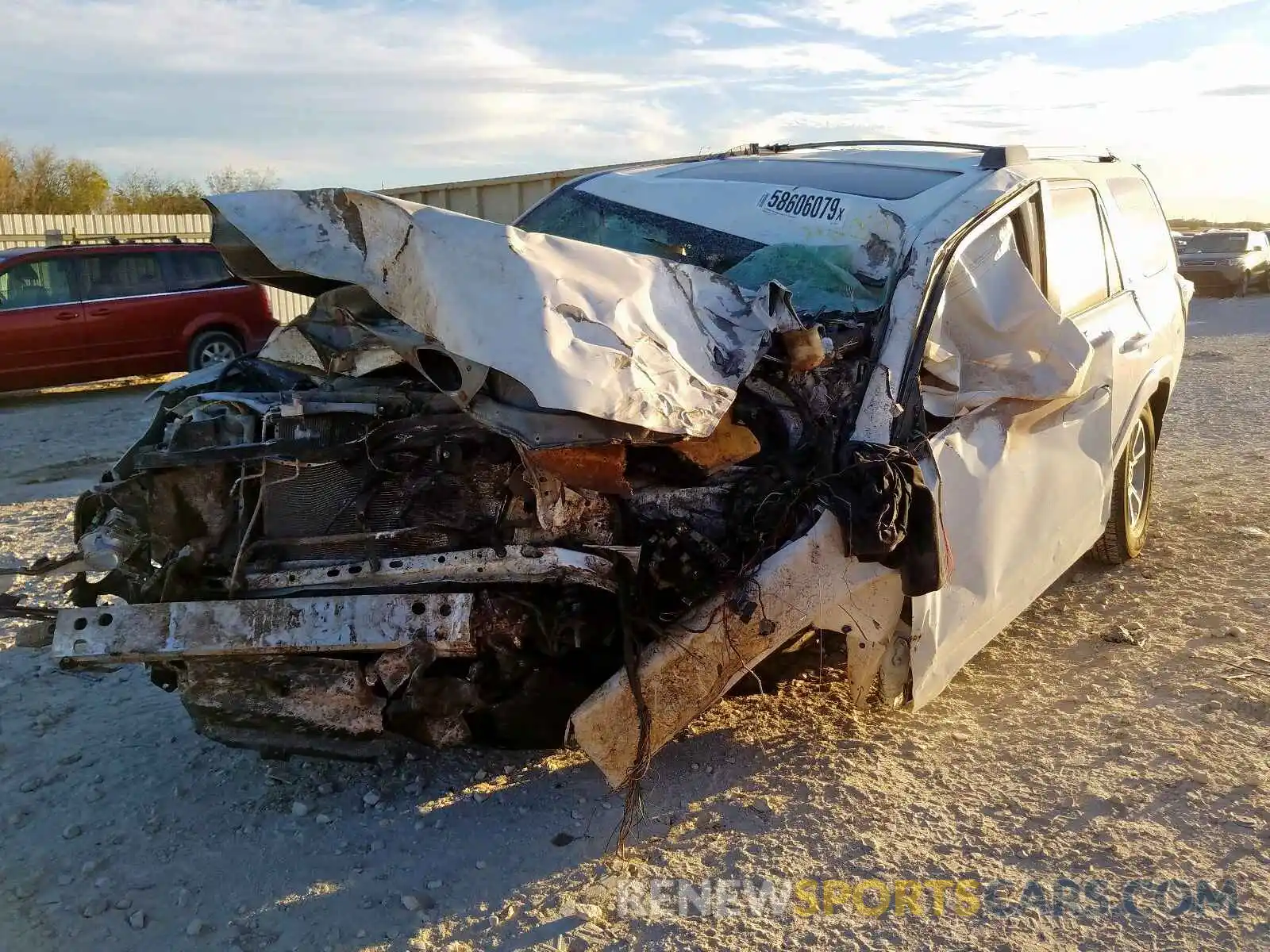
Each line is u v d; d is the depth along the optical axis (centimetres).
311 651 308
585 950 279
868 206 412
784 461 340
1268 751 374
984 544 370
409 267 303
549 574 306
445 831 334
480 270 299
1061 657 460
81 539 363
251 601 312
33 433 1105
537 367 281
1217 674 434
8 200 3547
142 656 314
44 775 371
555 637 311
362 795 357
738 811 341
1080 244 491
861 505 310
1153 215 614
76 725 414
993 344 392
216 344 1377
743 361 326
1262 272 2744
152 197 3834
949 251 376
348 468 340
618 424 285
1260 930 283
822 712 407
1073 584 551
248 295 1393
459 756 379
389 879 310
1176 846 320
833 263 398
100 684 453
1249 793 347
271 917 294
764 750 379
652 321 315
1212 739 383
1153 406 580
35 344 1259
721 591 309
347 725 318
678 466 329
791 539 315
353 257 308
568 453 298
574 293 303
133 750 391
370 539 332
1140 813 338
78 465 939
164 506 349
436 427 335
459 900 300
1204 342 1714
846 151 523
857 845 323
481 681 313
